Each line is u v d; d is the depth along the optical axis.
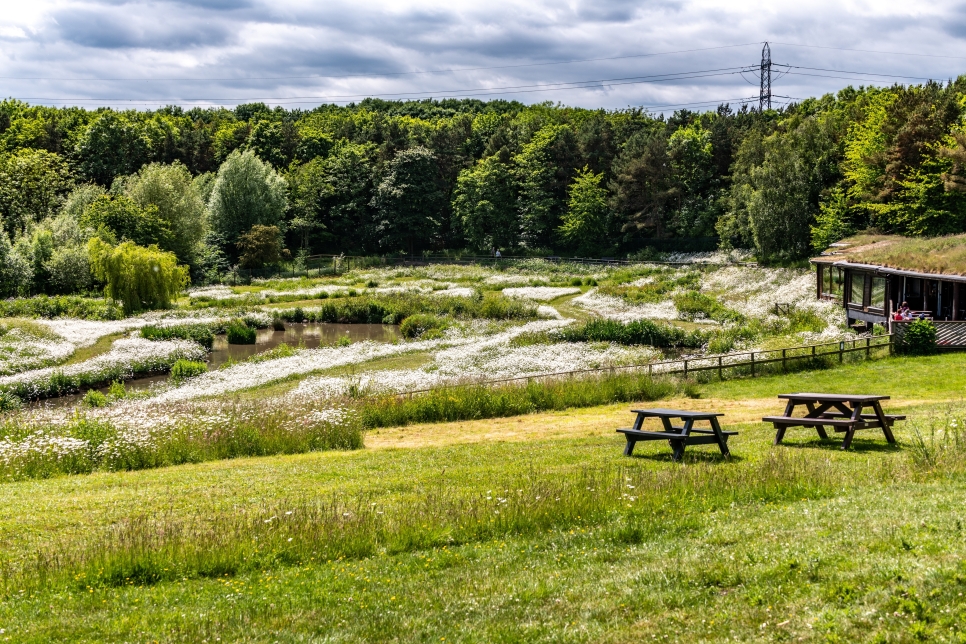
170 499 14.48
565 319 51.84
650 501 12.00
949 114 60.53
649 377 28.97
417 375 34.56
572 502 11.95
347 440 20.97
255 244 88.50
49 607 9.07
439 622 8.07
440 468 16.58
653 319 51.59
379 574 9.74
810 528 9.66
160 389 34.41
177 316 56.81
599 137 106.62
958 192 54.53
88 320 54.91
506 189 101.00
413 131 130.62
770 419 17.19
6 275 64.12
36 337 45.53
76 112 146.50
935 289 41.12
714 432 15.98
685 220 92.69
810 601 7.47
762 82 119.69
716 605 7.75
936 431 17.58
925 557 8.02
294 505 13.28
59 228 73.75
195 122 157.62
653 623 7.52
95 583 9.84
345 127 135.50
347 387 30.61
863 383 29.39
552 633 7.52
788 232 69.81
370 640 7.73
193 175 119.69
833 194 67.94
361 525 11.31
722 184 98.25
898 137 60.25
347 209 107.81
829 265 51.31
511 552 10.33
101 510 13.80
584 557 9.80
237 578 9.97
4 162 96.00
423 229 102.81
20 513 13.77
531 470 15.45
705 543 9.72
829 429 19.03
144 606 9.01
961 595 7.11
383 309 58.72
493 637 7.57
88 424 20.33
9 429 21.23
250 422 21.31
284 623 8.29
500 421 24.44
